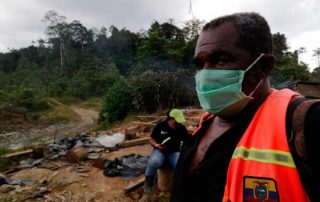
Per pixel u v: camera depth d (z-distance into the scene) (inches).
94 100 2230.6
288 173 35.1
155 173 210.1
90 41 3366.1
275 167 35.8
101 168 288.0
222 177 41.3
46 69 2898.6
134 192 239.1
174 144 208.4
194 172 45.2
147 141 366.0
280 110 38.7
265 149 37.1
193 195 45.0
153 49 945.5
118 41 3149.6
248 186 36.7
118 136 386.3
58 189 251.0
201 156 47.9
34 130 1373.0
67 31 3245.6
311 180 34.6
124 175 266.5
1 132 1369.3
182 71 683.4
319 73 1210.6
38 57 3348.9
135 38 2363.4
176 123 210.2
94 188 250.1
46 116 1760.6
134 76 684.7
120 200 230.4
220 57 45.1
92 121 1461.6
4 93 1952.5
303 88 308.3
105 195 237.9
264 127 38.8
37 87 2477.9
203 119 54.0
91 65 2637.8
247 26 43.5
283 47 1018.7
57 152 347.3
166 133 208.4
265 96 45.2
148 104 631.8
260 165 36.8
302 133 35.6
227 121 47.4
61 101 2181.3
